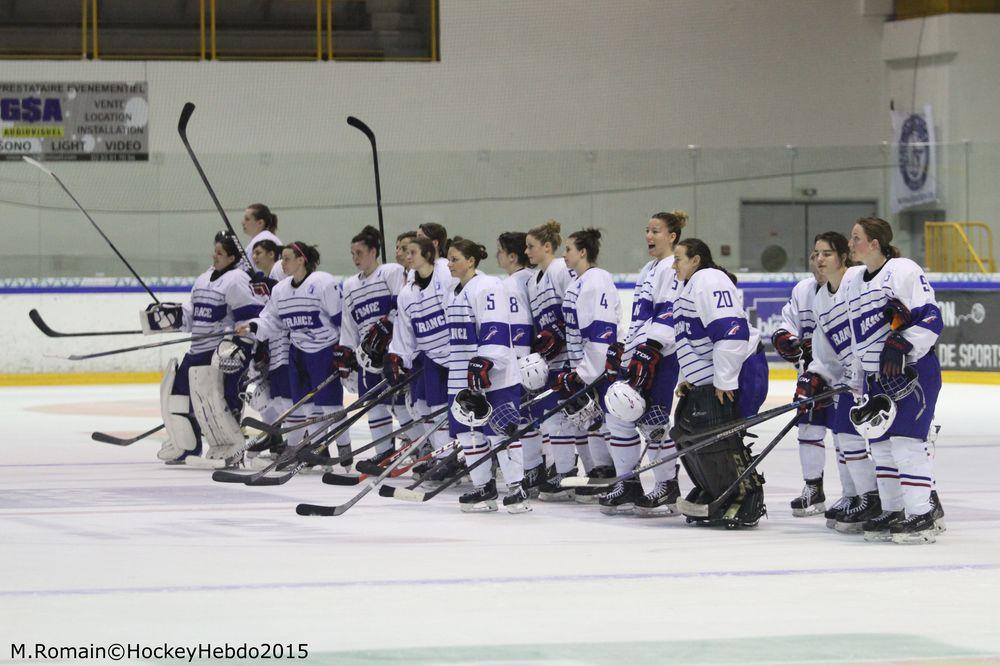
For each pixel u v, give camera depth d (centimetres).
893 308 1819
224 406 2825
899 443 1859
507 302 2195
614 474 2334
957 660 1234
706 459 2038
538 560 1750
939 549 1833
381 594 1523
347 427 2527
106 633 1329
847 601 1487
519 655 1248
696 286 2014
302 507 2145
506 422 2173
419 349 2562
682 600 1491
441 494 2469
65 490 2488
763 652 1261
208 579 1612
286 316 2859
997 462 2877
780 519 2152
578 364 2311
